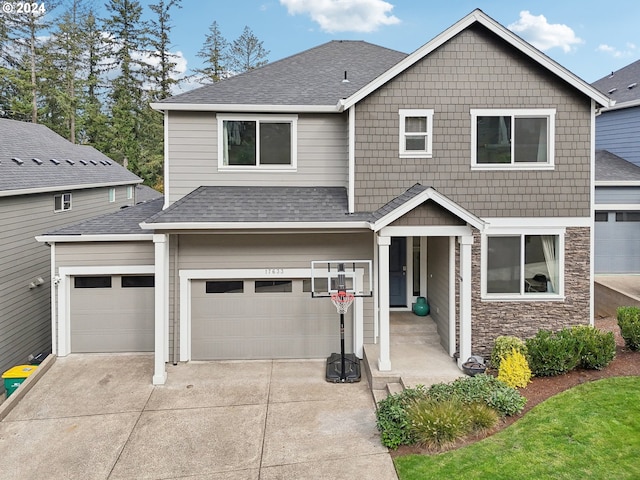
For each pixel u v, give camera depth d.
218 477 7.36
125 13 42.50
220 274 12.09
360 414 9.31
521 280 11.97
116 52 42.47
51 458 8.02
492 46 11.73
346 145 13.14
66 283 12.44
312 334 12.41
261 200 12.19
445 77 11.76
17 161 16.56
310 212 11.63
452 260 11.41
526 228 11.91
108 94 42.06
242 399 10.06
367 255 12.27
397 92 11.78
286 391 10.44
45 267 16.08
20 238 14.52
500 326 11.96
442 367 10.70
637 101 18.83
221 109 12.56
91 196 20.20
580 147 11.88
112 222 13.33
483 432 7.93
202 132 12.90
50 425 9.09
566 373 9.83
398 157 11.84
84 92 42.66
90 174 20.75
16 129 20.58
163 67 43.41
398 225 10.39
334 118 13.12
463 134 11.83
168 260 11.90
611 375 9.68
